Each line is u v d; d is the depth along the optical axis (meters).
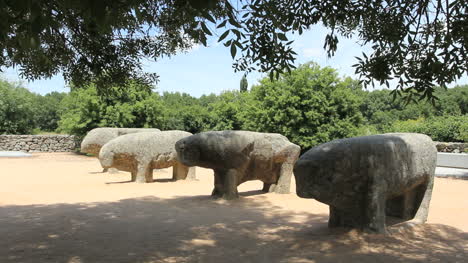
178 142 7.66
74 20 4.77
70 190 8.85
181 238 4.59
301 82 17.34
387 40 4.48
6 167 14.09
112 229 5.02
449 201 7.66
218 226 5.29
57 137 21.88
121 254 3.90
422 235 4.70
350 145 4.47
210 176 12.41
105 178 11.34
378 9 4.54
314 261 3.68
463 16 3.77
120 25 5.07
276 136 8.41
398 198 5.38
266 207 6.92
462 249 4.14
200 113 27.45
